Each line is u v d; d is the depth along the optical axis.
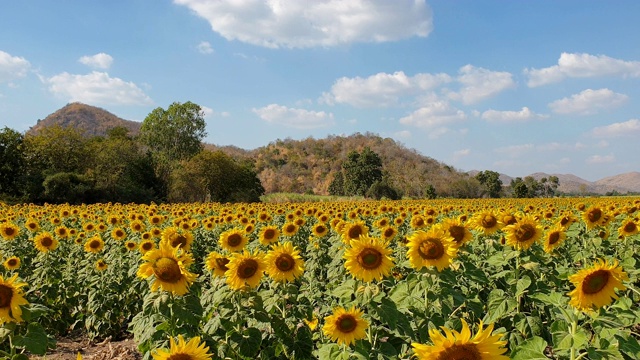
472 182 123.56
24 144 52.59
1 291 4.28
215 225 15.16
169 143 101.31
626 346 4.13
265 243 10.10
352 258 4.87
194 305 4.80
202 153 68.38
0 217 17.70
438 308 4.89
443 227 6.27
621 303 4.81
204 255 13.20
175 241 8.78
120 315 8.98
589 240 9.35
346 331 4.49
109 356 7.62
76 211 20.78
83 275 9.58
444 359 2.58
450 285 5.13
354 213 15.80
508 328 5.58
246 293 5.16
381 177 114.06
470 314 5.84
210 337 4.82
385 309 4.58
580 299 3.98
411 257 5.07
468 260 6.69
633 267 7.62
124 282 9.12
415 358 4.58
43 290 8.80
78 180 48.41
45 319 8.77
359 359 4.40
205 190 66.50
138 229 13.66
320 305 7.52
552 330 4.21
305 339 5.29
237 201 64.94
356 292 4.80
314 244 10.34
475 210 21.64
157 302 4.67
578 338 3.99
